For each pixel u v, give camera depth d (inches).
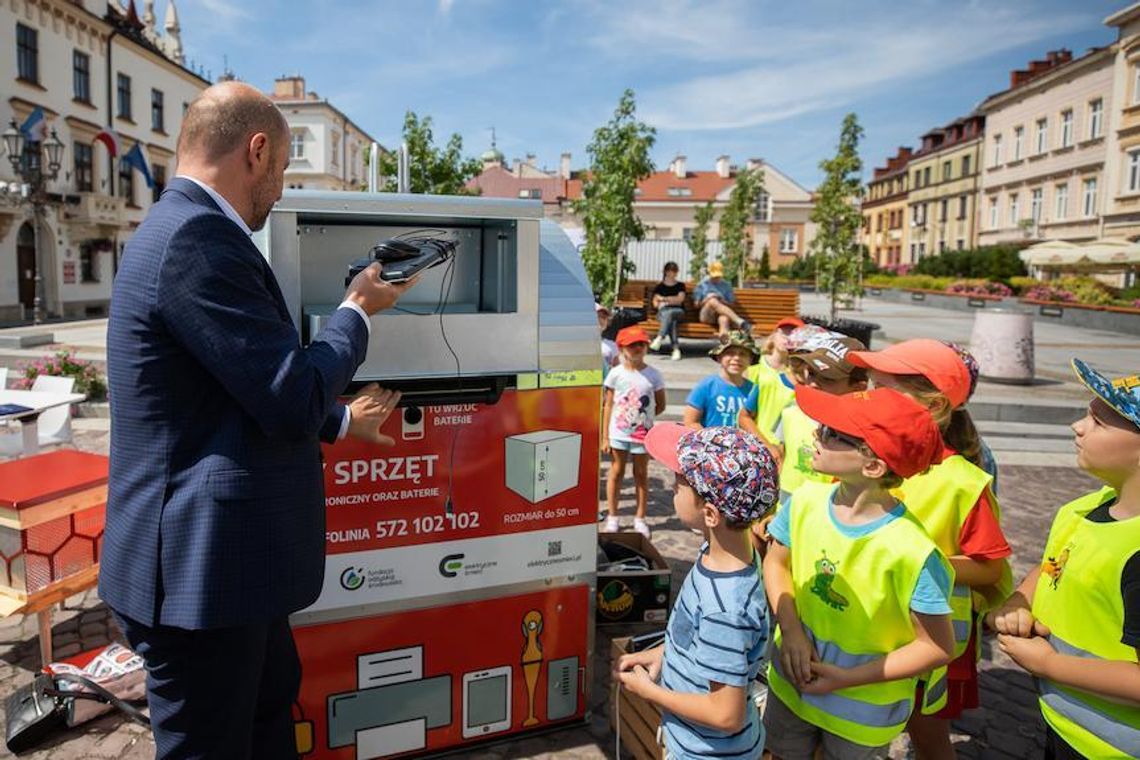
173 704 74.1
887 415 74.0
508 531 110.4
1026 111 1536.7
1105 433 71.6
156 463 70.1
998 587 96.0
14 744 112.4
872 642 77.9
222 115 72.3
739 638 72.4
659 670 85.1
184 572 69.6
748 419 167.2
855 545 78.1
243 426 71.1
